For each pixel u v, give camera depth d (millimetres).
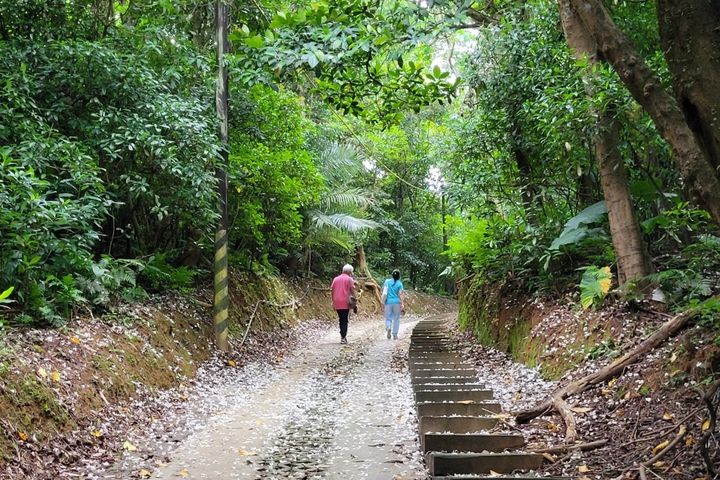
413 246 25406
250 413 5645
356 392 6625
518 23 7719
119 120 6410
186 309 8070
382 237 24047
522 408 5184
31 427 3885
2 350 4207
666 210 6238
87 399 4641
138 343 6074
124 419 4852
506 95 7891
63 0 6918
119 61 6445
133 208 7570
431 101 5539
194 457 4230
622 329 5348
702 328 4406
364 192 17578
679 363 4238
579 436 4102
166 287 8203
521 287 8141
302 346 10906
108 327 5891
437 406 5055
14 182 5031
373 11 4914
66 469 3791
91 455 4109
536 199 8320
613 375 4777
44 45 6324
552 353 6035
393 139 20344
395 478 3752
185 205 7539
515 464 3756
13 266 4961
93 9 7457
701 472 3135
